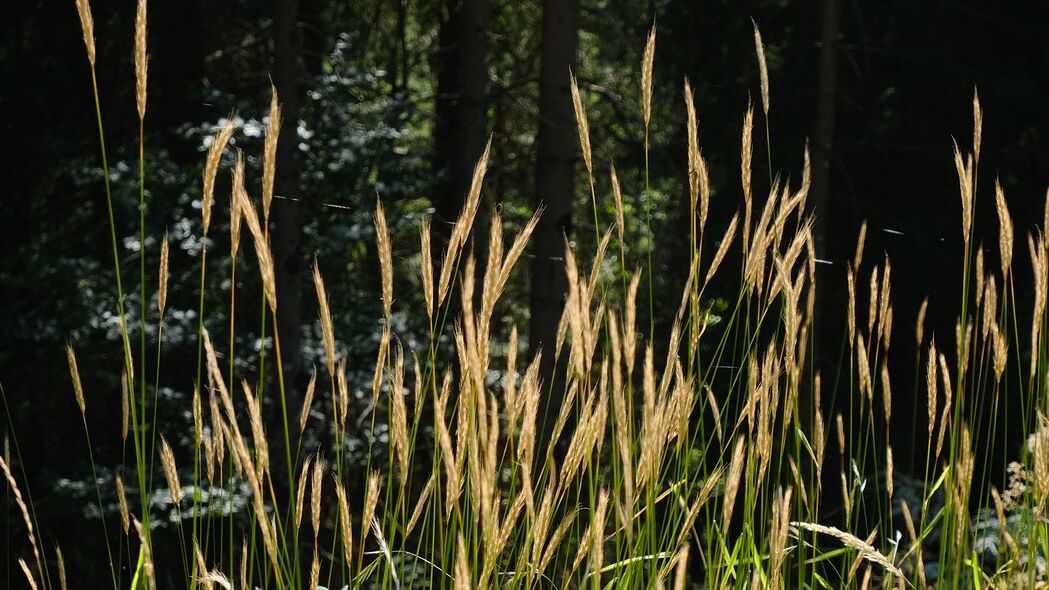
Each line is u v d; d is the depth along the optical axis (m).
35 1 10.14
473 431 1.28
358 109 9.40
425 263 1.39
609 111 13.04
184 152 9.66
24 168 10.26
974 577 1.68
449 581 1.55
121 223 8.63
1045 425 1.60
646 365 1.28
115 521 8.32
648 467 1.38
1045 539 1.71
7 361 8.77
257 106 9.44
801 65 11.40
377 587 1.58
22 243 10.43
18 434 9.27
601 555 1.14
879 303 1.89
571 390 1.48
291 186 8.27
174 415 8.29
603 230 12.23
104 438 9.78
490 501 1.23
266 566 1.51
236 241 1.32
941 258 10.59
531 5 13.95
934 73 11.05
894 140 11.31
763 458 1.64
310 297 9.16
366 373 8.74
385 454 8.56
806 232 1.66
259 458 1.36
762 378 1.63
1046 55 10.64
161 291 1.40
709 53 11.50
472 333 1.13
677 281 11.02
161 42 9.80
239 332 8.39
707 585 1.63
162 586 7.15
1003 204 1.79
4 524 8.83
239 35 11.53
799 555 1.82
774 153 11.05
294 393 8.23
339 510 1.41
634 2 12.50
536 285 9.49
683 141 11.39
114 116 10.25
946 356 10.55
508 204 13.74
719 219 10.92
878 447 9.02
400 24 13.12
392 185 9.01
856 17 11.44
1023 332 6.93
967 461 1.68
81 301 8.20
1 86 9.97
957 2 10.92
